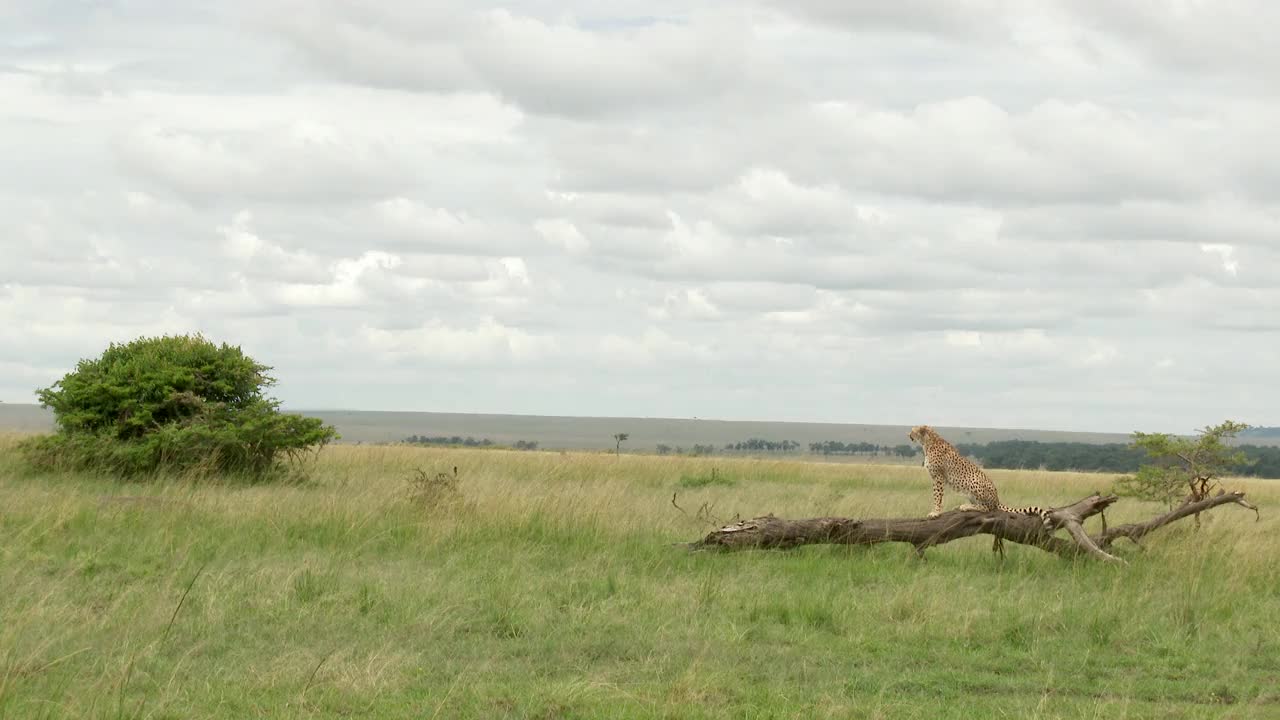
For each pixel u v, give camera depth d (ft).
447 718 20.21
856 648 26.35
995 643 27.07
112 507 40.34
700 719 20.40
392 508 43.52
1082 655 26.18
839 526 39.47
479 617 28.02
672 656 25.02
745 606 30.22
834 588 33.12
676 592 31.91
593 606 29.32
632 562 36.73
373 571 33.40
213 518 40.01
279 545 36.63
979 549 41.98
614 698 21.54
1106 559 37.14
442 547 37.91
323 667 23.11
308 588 29.71
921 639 27.22
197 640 24.93
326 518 40.40
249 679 22.31
